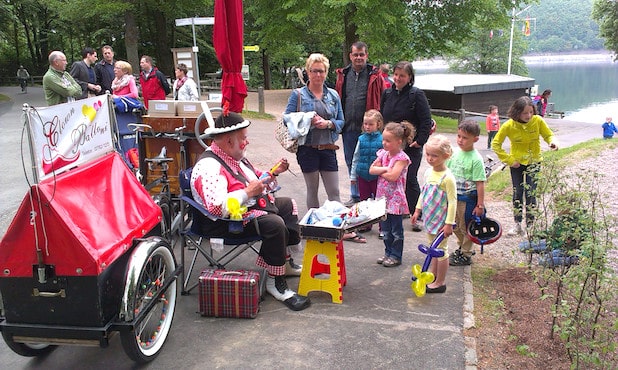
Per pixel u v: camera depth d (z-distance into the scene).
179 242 4.84
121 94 7.00
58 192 2.57
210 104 4.79
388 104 5.17
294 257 4.60
